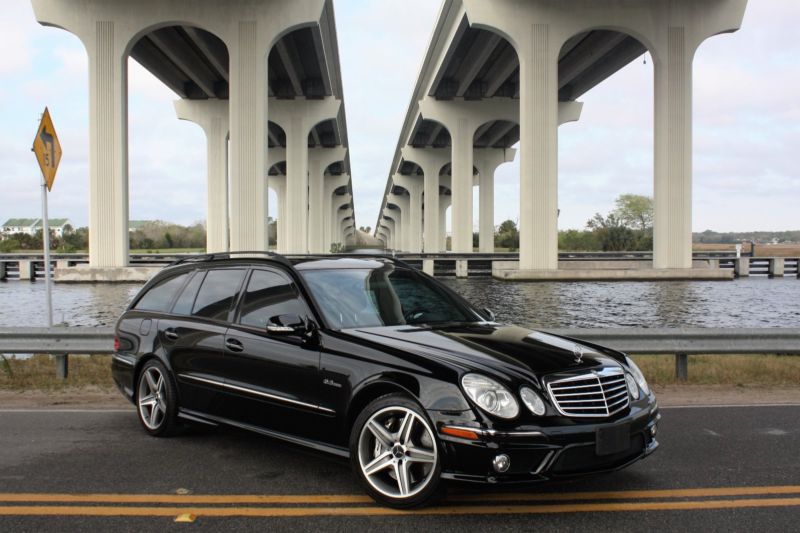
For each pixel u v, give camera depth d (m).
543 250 34.25
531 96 34.47
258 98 33.91
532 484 3.77
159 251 95.00
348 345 4.48
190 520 3.99
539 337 4.78
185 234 127.56
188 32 36.16
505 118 54.88
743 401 7.54
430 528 3.84
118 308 19.58
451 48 43.47
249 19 33.97
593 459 3.91
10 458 5.33
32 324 15.56
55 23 33.25
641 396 4.40
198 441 5.89
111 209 32.88
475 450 3.76
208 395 5.45
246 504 4.26
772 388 8.31
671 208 34.50
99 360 9.88
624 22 34.41
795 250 80.12
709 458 5.27
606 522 3.94
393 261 6.02
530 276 33.47
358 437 4.25
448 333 4.64
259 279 5.41
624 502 4.27
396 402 4.11
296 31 39.44
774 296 23.72
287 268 5.23
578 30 34.50
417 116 63.88
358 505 4.23
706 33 34.62
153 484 4.67
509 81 53.31
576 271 33.53
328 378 4.50
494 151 75.06
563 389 3.95
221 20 33.94
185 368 5.66
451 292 5.79
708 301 21.81
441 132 69.56
